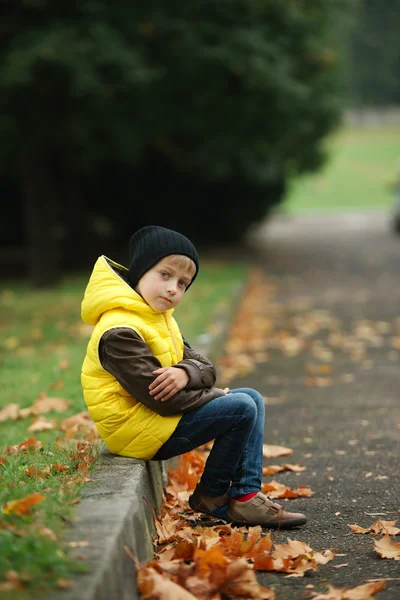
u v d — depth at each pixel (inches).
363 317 520.4
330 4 821.2
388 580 139.3
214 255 946.1
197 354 168.9
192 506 168.2
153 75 558.9
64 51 523.5
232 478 166.2
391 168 2605.8
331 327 485.4
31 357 350.9
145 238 159.3
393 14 3380.9
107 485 146.5
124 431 158.2
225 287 594.6
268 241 1145.4
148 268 158.1
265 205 1043.3
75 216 828.0
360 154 2942.9
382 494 190.2
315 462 220.8
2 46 552.7
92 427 215.0
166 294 157.6
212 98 628.7
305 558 146.2
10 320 474.9
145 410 157.8
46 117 578.2
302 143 925.8
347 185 2330.2
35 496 126.4
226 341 421.4
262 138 719.7
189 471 202.2
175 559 143.0
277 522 164.9
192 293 562.3
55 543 117.0
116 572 117.8
